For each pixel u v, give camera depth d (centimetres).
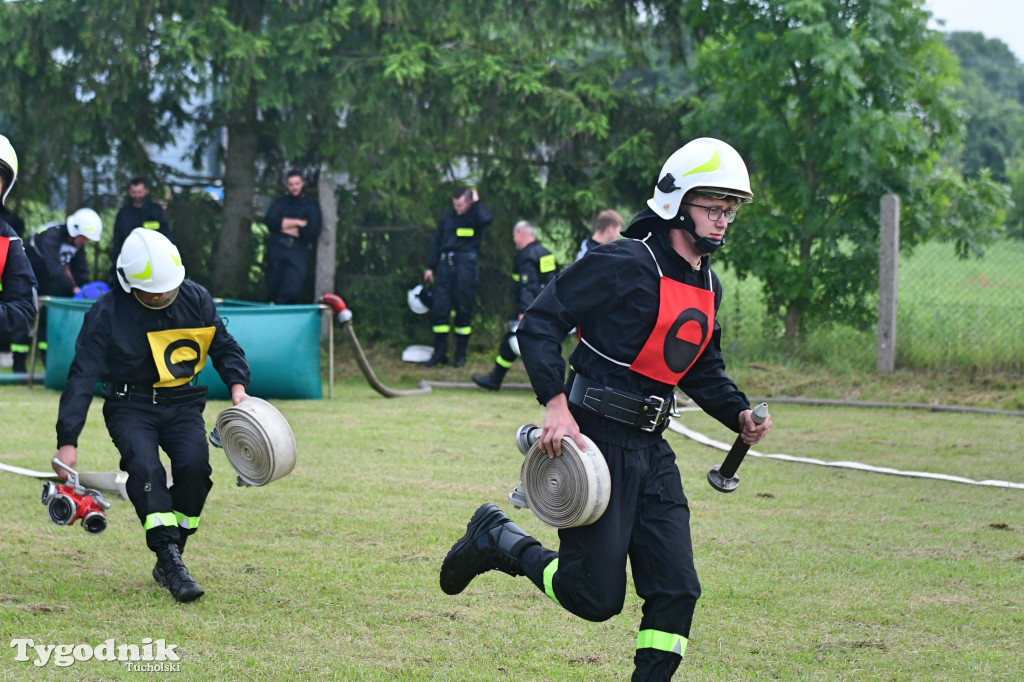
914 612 990
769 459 1739
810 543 1219
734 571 1110
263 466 991
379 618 952
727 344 2822
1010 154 6538
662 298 735
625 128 3152
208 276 3291
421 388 2648
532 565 788
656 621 718
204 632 908
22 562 1089
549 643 902
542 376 723
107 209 3300
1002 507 1411
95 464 1590
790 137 2770
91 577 1051
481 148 3138
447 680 814
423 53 2909
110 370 1002
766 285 2869
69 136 3000
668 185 735
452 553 855
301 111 2953
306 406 2270
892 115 2697
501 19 2994
